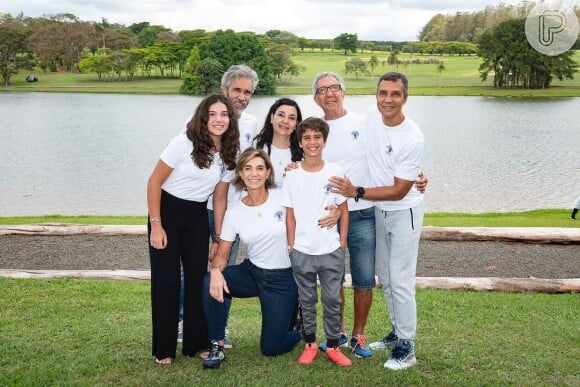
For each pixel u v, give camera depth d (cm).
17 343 435
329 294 393
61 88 11244
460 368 403
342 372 387
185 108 7244
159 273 392
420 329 498
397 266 398
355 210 416
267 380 372
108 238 936
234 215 394
